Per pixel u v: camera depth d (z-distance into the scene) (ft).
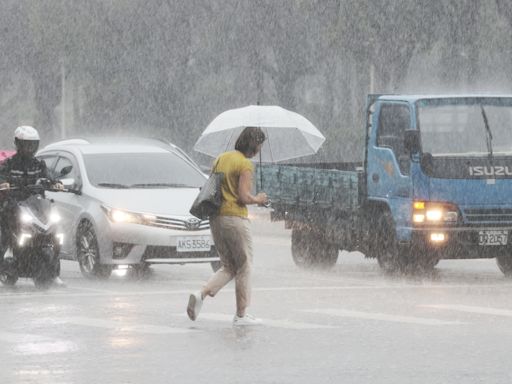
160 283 124.98
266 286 120.98
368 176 134.21
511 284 123.03
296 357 73.51
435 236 127.75
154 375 67.26
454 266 147.23
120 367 69.92
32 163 119.96
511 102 131.64
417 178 127.95
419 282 125.59
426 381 65.05
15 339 81.56
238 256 89.66
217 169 90.43
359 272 138.41
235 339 81.56
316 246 142.61
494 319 92.27
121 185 133.18
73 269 143.74
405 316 94.58
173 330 86.33
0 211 118.62
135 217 127.13
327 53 401.29
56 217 119.34
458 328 86.79
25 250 117.60
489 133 130.41
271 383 64.64
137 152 137.90
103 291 116.16
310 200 141.18
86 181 133.59
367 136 134.82
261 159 129.80
